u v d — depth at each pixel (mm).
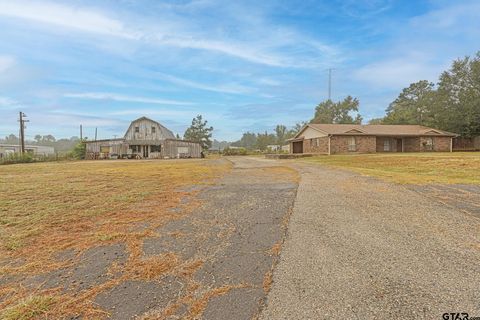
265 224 4105
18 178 10109
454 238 3400
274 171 12242
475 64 33562
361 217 4359
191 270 2680
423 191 6312
